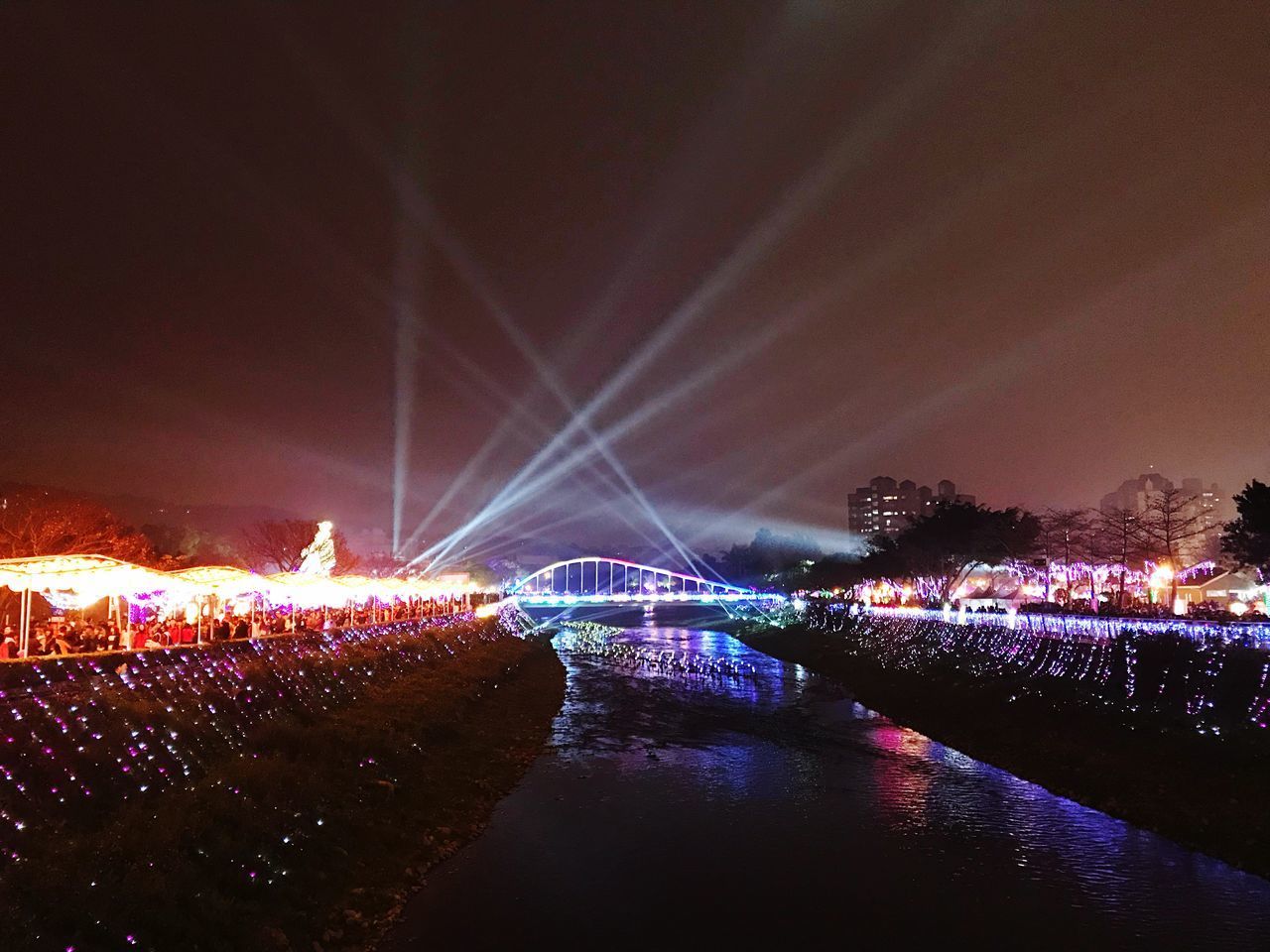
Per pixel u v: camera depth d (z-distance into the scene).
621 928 21.75
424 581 99.19
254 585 43.94
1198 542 105.00
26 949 15.68
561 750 43.34
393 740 35.72
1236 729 34.75
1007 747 41.78
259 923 19.72
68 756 22.78
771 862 26.62
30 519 53.81
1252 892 24.20
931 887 24.66
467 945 20.66
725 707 58.59
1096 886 24.70
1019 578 98.94
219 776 25.42
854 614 103.38
